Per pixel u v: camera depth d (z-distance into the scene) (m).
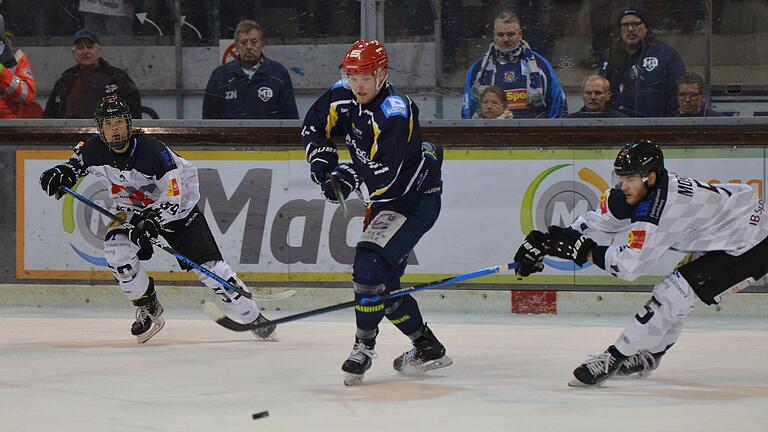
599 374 9.79
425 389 9.70
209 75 17.03
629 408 8.68
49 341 13.25
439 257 16.36
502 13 16.36
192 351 12.31
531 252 9.77
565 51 16.33
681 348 12.55
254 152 16.62
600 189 16.00
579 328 14.48
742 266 9.74
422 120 16.36
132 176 12.54
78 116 17.23
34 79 17.25
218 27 16.94
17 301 17.14
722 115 16.19
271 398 9.17
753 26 15.99
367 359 9.94
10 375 10.48
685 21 16.08
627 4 16.09
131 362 11.41
